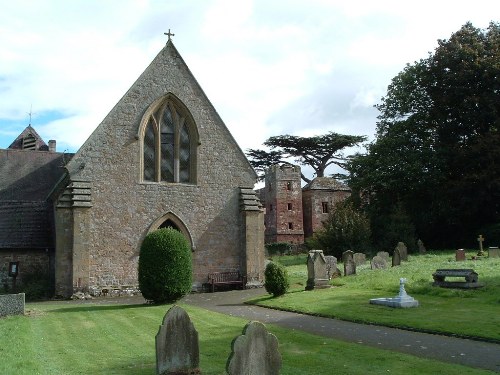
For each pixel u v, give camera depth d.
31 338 12.64
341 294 20.12
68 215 24.23
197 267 26.75
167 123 27.48
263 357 8.12
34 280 26.05
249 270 27.25
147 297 20.55
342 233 40.22
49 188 32.19
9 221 27.88
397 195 46.72
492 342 11.70
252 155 67.12
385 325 14.09
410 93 46.97
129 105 26.45
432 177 43.03
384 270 25.83
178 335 9.27
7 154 33.41
